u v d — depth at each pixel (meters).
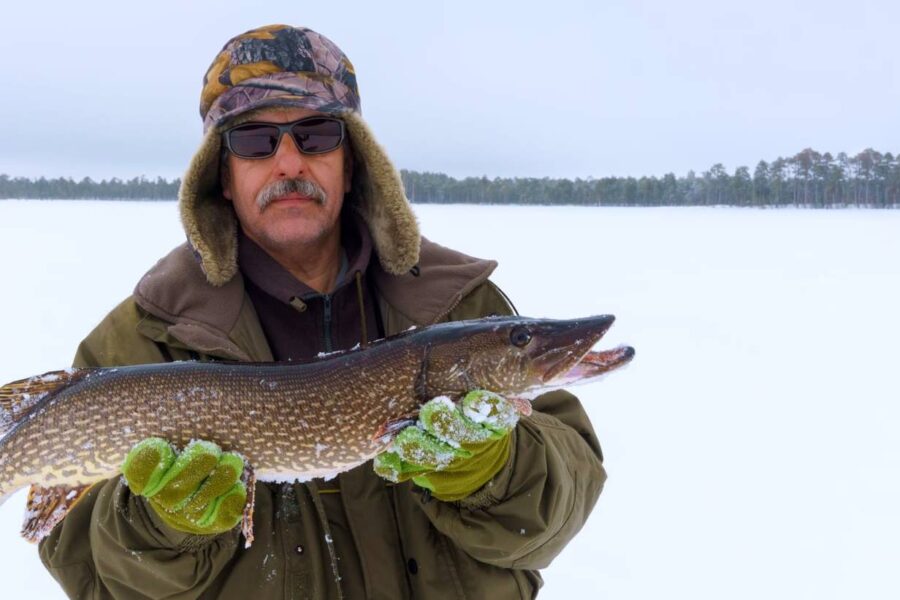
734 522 1.58
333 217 0.98
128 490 0.78
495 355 0.83
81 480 0.80
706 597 1.32
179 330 0.87
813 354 3.13
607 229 11.49
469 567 0.88
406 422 0.82
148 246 7.77
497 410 0.77
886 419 2.24
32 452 0.80
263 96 0.93
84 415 0.80
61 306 4.10
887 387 2.60
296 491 0.87
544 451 0.85
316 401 0.82
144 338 0.89
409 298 0.98
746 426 2.18
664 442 2.05
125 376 0.81
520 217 15.28
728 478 1.80
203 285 0.92
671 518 1.60
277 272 0.96
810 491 1.72
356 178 1.03
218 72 0.96
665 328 3.68
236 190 0.96
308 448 0.83
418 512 0.88
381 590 0.86
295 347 0.96
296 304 0.94
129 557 0.78
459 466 0.80
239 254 0.97
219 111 0.94
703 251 7.88
